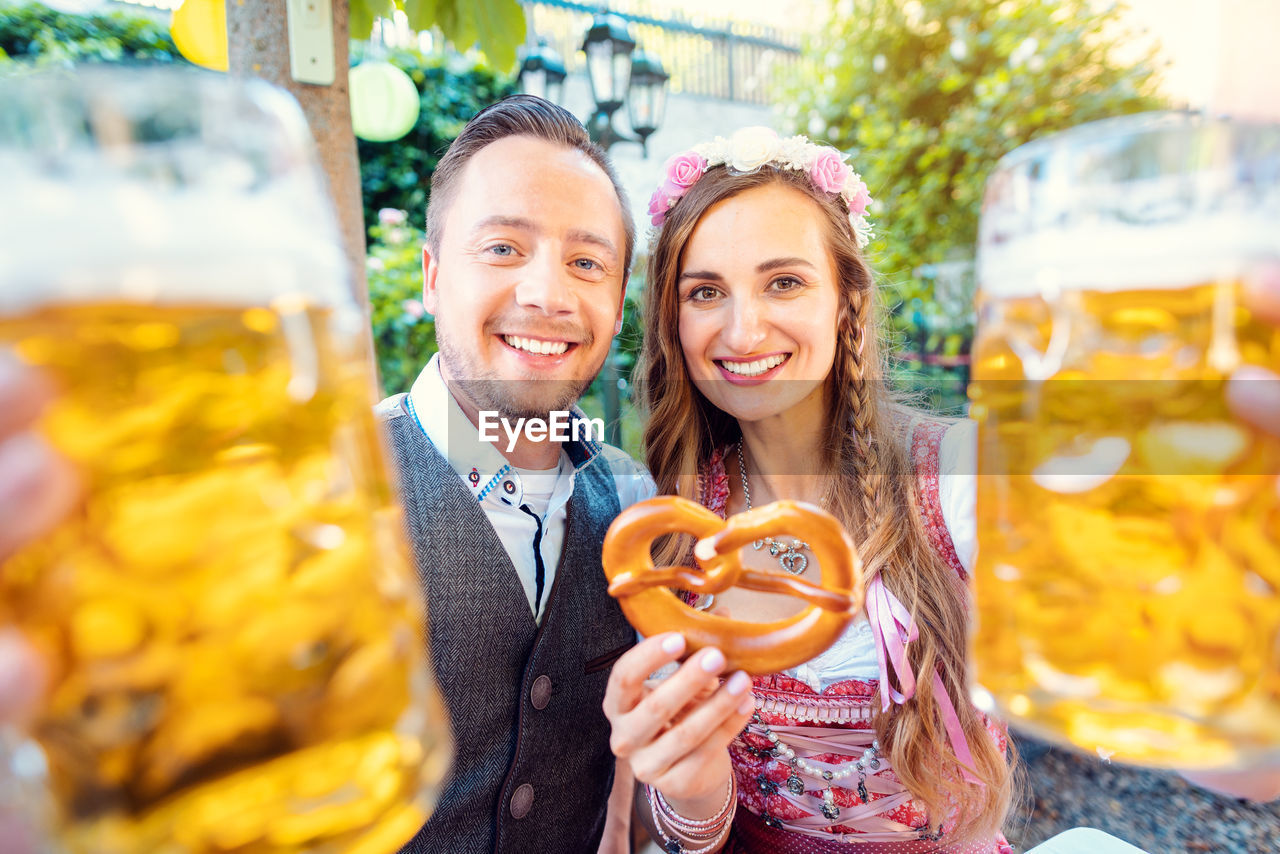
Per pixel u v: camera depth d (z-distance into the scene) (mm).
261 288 446
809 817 1522
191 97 438
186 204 427
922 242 6191
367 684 487
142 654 420
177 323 417
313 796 466
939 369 5656
